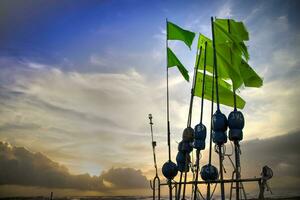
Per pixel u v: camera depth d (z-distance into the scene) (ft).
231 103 26.78
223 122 23.22
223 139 23.21
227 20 27.55
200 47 27.94
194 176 24.82
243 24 28.02
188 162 25.25
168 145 26.09
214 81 26.73
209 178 23.54
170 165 25.55
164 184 26.04
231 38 25.11
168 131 26.14
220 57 25.49
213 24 25.41
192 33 27.09
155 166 26.53
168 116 26.22
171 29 27.17
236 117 22.94
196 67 27.66
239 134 22.81
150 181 26.48
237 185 21.94
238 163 22.63
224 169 22.76
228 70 24.88
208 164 23.91
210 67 27.66
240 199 22.17
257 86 25.31
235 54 25.05
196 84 27.63
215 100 27.07
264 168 19.88
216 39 25.71
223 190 21.98
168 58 26.71
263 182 19.76
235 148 22.91
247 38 28.14
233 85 24.56
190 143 25.55
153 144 26.96
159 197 25.82
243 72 24.84
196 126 25.20
